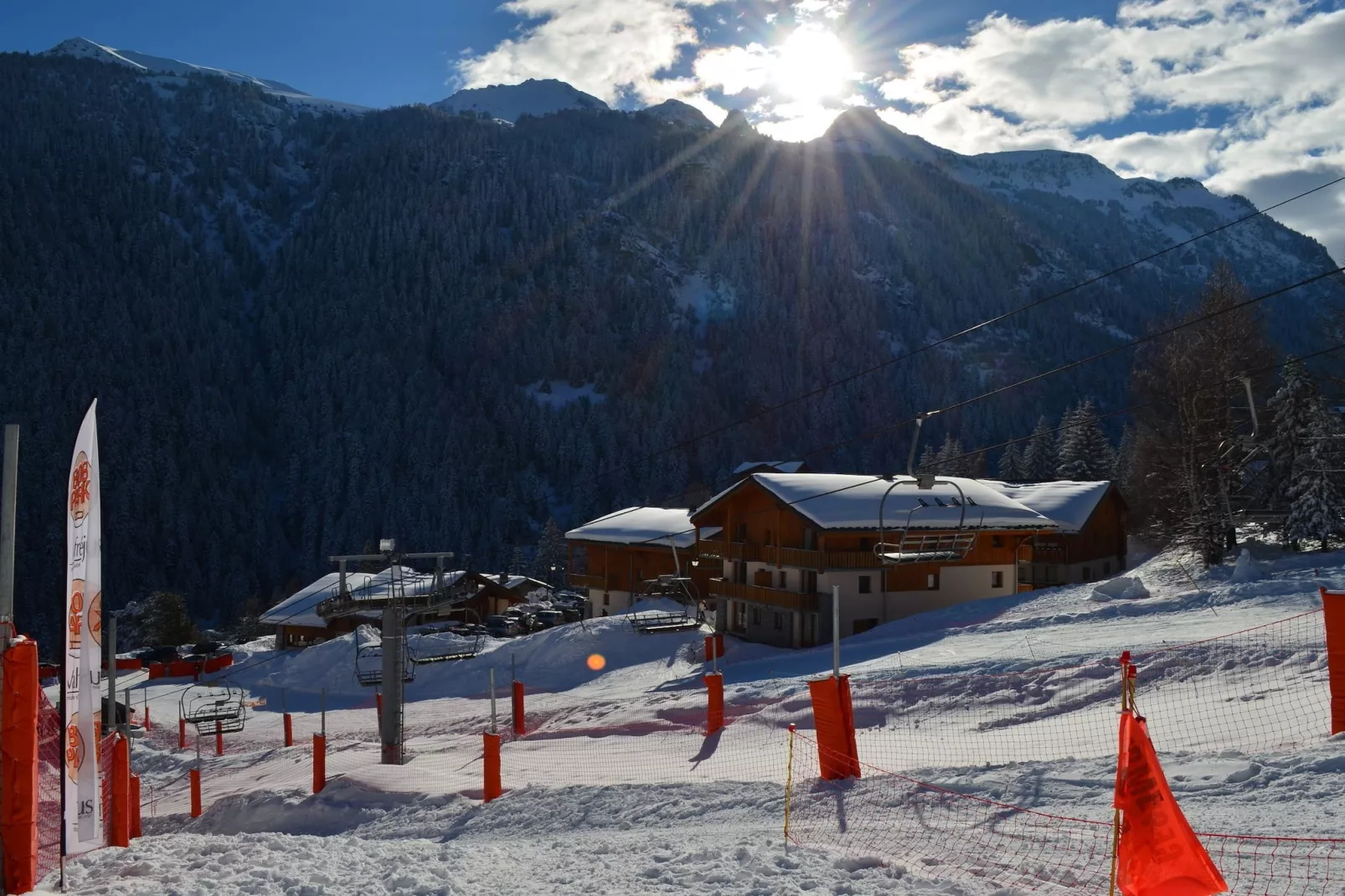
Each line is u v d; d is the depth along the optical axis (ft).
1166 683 69.21
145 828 82.23
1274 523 183.52
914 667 90.07
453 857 41.70
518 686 105.50
